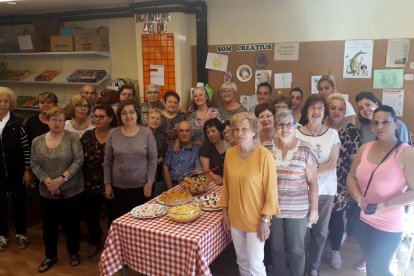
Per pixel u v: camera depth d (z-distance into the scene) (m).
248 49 4.32
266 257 2.85
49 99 3.46
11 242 3.59
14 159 3.38
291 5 4.03
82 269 3.10
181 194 2.71
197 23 4.46
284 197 2.41
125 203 3.02
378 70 3.82
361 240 2.25
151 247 2.26
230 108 4.02
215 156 3.11
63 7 5.09
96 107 3.12
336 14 3.87
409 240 3.10
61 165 2.95
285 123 2.32
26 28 5.79
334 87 3.50
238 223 2.33
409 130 3.81
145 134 2.99
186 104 4.64
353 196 2.26
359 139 2.82
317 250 2.79
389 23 3.69
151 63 4.62
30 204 4.42
